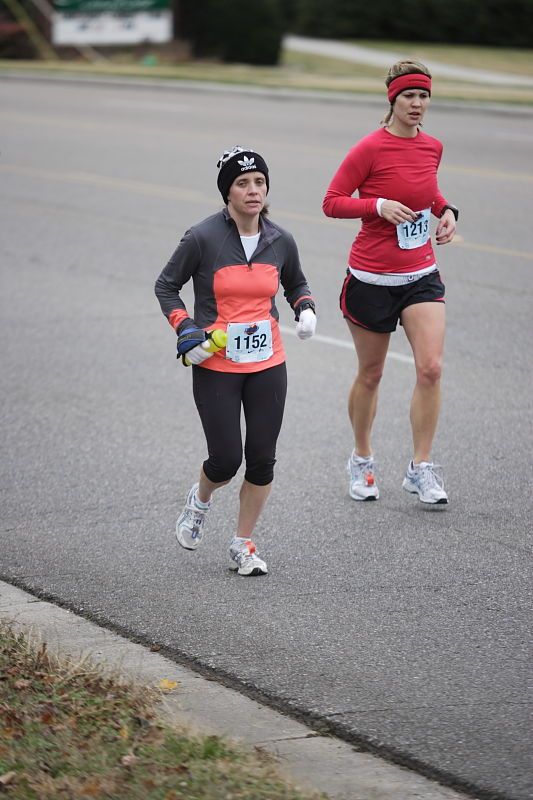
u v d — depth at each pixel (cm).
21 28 12862
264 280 1922
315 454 2653
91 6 12725
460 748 1454
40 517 2316
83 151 7081
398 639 1778
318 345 3541
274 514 2309
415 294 2291
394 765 1422
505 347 3441
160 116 8506
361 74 11662
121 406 3023
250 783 1295
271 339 1953
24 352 3497
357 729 1502
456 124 8069
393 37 14638
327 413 2934
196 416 2948
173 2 12769
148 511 2344
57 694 1514
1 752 1355
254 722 1524
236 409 1952
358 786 1352
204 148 7094
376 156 2225
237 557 2033
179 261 1930
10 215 5459
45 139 7538
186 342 1884
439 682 1638
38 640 1747
